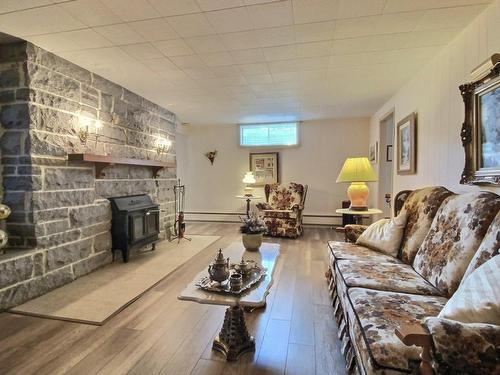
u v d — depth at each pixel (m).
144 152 4.38
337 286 2.26
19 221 2.65
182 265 3.52
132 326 2.13
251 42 2.58
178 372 1.64
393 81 3.66
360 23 2.26
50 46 2.63
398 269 2.05
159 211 4.30
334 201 6.22
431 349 0.95
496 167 1.82
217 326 2.14
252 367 1.69
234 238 5.01
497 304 1.01
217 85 3.80
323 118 6.09
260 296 1.62
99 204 3.41
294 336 2.01
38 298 2.57
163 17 2.16
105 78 3.51
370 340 1.21
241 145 6.59
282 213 5.08
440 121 2.73
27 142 2.59
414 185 3.41
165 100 4.52
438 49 2.70
